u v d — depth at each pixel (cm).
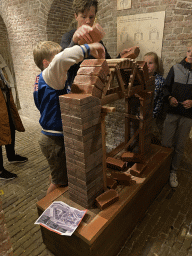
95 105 128
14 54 472
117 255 170
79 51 114
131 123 217
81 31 113
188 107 217
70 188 156
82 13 154
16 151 349
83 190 145
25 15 392
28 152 346
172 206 220
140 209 195
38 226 199
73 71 162
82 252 137
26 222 204
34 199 236
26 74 467
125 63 144
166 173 242
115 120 335
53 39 387
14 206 226
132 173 191
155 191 225
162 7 233
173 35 237
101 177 156
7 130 253
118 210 150
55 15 361
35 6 362
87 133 128
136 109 206
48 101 145
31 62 436
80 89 129
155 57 236
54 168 167
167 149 238
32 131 439
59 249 160
